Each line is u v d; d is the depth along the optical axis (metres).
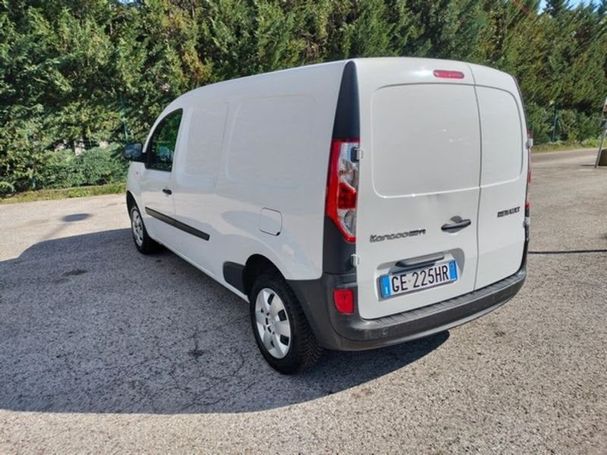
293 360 2.69
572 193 9.13
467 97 2.56
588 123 24.80
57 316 3.73
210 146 3.38
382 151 2.25
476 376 2.75
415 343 3.18
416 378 2.76
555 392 2.57
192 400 2.59
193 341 3.27
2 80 9.02
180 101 4.11
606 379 2.69
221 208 3.19
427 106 2.39
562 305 3.75
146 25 10.40
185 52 10.54
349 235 2.23
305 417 2.43
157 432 2.34
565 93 22.95
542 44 20.67
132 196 5.27
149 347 3.20
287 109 2.53
